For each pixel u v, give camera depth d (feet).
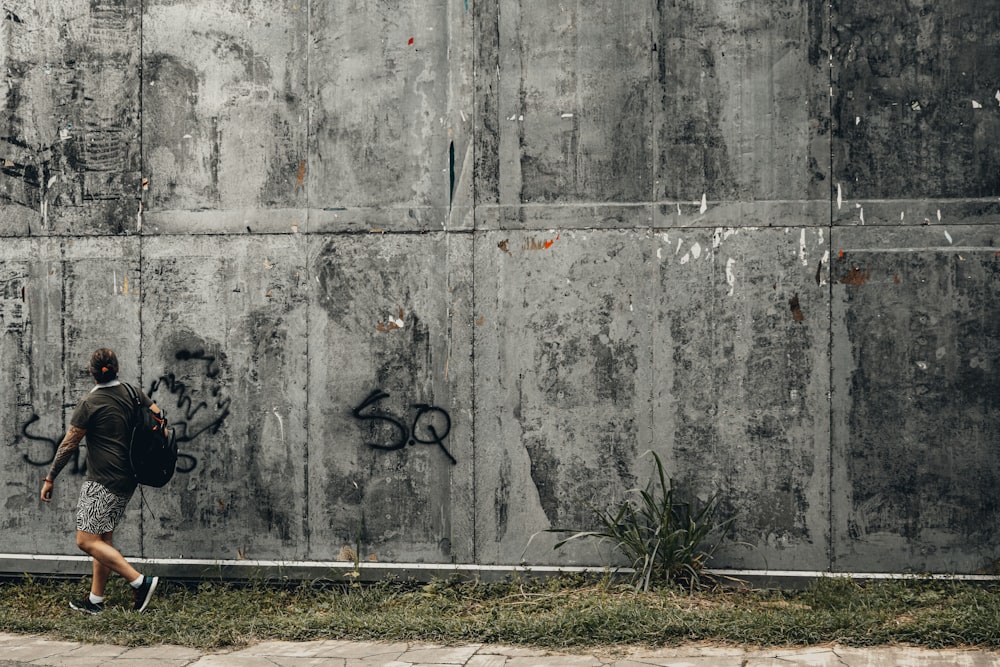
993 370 20.77
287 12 22.39
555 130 21.74
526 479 21.76
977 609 18.24
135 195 22.74
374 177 22.17
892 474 20.97
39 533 22.89
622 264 21.57
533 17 21.80
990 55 20.89
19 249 23.04
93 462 20.24
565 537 21.65
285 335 22.35
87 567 22.59
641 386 21.52
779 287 21.22
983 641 17.03
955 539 20.84
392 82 22.13
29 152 23.04
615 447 21.57
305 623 19.22
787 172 21.22
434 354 22.00
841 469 21.07
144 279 22.70
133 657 17.85
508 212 21.84
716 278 21.36
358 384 22.20
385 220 22.15
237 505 22.45
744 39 21.33
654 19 21.52
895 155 21.02
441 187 22.00
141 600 20.27
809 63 21.18
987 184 20.84
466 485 21.89
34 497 22.93
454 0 21.99
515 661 17.01
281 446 22.36
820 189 21.15
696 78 21.42
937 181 20.93
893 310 20.98
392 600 21.18
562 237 21.70
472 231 21.90
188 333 22.58
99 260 22.82
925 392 20.92
